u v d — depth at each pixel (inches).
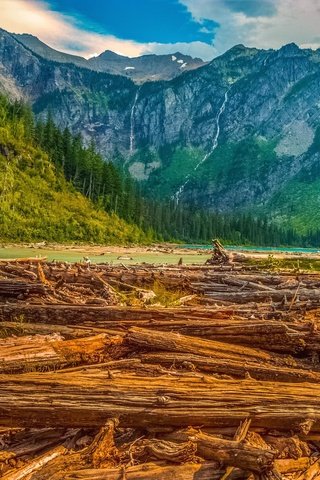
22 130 4601.4
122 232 4220.0
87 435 256.8
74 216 3949.3
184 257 2453.2
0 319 446.6
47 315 437.7
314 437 260.4
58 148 4790.8
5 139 4252.0
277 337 370.9
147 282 763.4
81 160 4761.3
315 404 264.7
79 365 335.3
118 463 235.6
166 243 5059.1
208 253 3056.1
